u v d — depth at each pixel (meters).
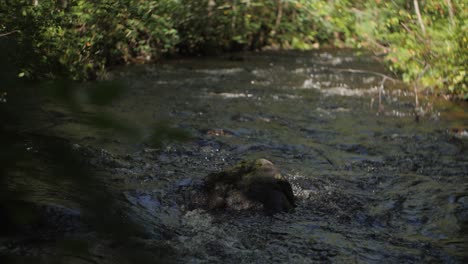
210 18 15.66
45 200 3.96
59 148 0.95
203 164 6.16
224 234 4.49
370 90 11.18
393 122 8.70
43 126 0.98
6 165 0.91
